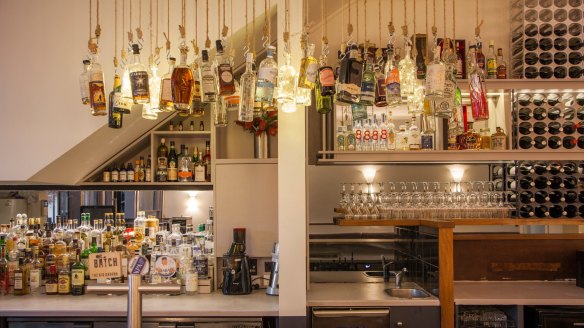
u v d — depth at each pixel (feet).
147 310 10.69
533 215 13.92
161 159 14.20
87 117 12.31
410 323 11.30
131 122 12.74
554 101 13.89
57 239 13.93
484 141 14.01
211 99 10.11
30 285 12.98
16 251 13.24
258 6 12.27
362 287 13.21
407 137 13.64
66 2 12.39
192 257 13.10
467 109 14.06
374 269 14.90
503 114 14.14
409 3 14.71
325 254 14.92
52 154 12.34
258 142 13.73
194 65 10.66
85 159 13.42
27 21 12.40
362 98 9.94
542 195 13.87
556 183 13.89
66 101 12.35
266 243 13.14
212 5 12.29
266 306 11.05
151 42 11.57
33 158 12.37
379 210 13.39
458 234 14.52
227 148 14.34
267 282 13.03
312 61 9.79
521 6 14.24
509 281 14.44
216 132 14.10
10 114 12.39
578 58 13.87
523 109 13.91
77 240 13.52
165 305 11.17
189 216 15.25
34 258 13.41
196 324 10.68
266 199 13.20
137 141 14.15
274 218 13.17
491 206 13.64
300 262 10.76
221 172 13.25
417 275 13.39
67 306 11.14
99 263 12.27
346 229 14.96
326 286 13.39
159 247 13.33
